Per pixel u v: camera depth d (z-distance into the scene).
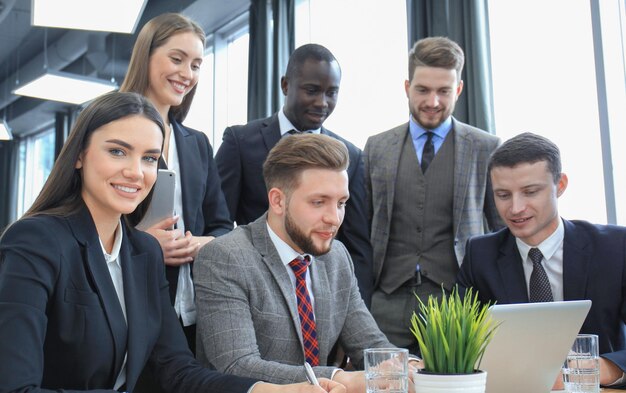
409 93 2.74
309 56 2.59
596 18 3.38
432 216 2.64
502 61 3.89
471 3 3.76
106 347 1.48
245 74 6.48
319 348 1.89
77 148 1.51
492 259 2.21
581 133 3.47
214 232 2.33
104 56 7.45
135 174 1.50
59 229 1.47
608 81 3.35
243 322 1.78
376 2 4.82
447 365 1.24
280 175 1.83
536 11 3.71
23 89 6.70
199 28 2.33
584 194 3.45
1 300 1.34
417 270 2.62
